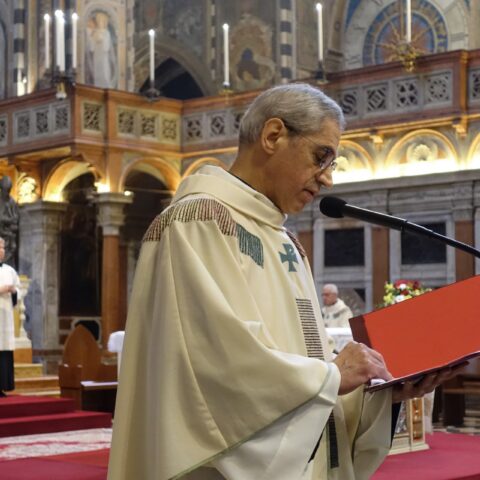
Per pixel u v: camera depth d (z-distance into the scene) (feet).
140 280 7.55
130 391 7.46
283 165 8.04
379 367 7.29
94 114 57.67
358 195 54.39
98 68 62.18
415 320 8.38
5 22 67.62
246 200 7.89
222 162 59.57
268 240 7.98
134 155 59.11
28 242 64.34
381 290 53.57
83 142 56.75
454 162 51.08
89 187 65.98
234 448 6.77
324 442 7.91
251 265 7.66
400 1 70.95
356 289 54.75
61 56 54.60
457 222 50.75
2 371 41.57
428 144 52.03
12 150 60.85
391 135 53.31
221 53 74.95
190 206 7.52
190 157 61.05
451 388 39.78
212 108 59.88
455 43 68.69
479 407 46.88
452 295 8.46
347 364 7.25
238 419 6.76
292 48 69.82
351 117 54.08
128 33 63.87
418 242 52.54
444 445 28.40
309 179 8.07
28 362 50.83
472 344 7.98
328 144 8.00
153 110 59.93
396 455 25.98
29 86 65.41
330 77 54.95
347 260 55.11
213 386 6.84
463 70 50.26
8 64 67.31
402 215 52.85
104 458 27.48
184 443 6.81
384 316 8.54
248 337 6.82
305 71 70.44
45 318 63.46
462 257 50.52
